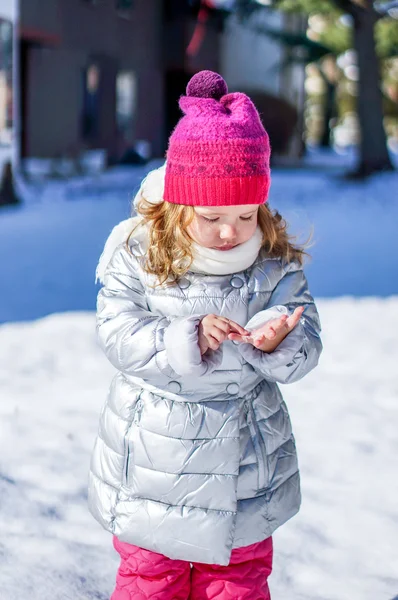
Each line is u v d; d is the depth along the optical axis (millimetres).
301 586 2793
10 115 16562
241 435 2189
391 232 13602
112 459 2232
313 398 4957
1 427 4285
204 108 2111
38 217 13789
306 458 3979
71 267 10047
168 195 2162
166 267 2166
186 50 25812
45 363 5672
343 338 6547
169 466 2143
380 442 4234
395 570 2920
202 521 2133
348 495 3557
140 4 24453
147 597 2266
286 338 2061
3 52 16328
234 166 2068
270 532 2234
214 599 2305
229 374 2172
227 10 25844
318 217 14984
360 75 22500
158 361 2072
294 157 30438
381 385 5262
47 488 3537
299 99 32719
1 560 2861
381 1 22953
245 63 30094
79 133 22016
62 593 2656
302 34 27719
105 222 13656
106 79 23219
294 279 2299
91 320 7148
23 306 8031
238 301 2191
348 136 59750
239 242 2162
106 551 2975
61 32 21141
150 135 25906
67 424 4379
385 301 8250
